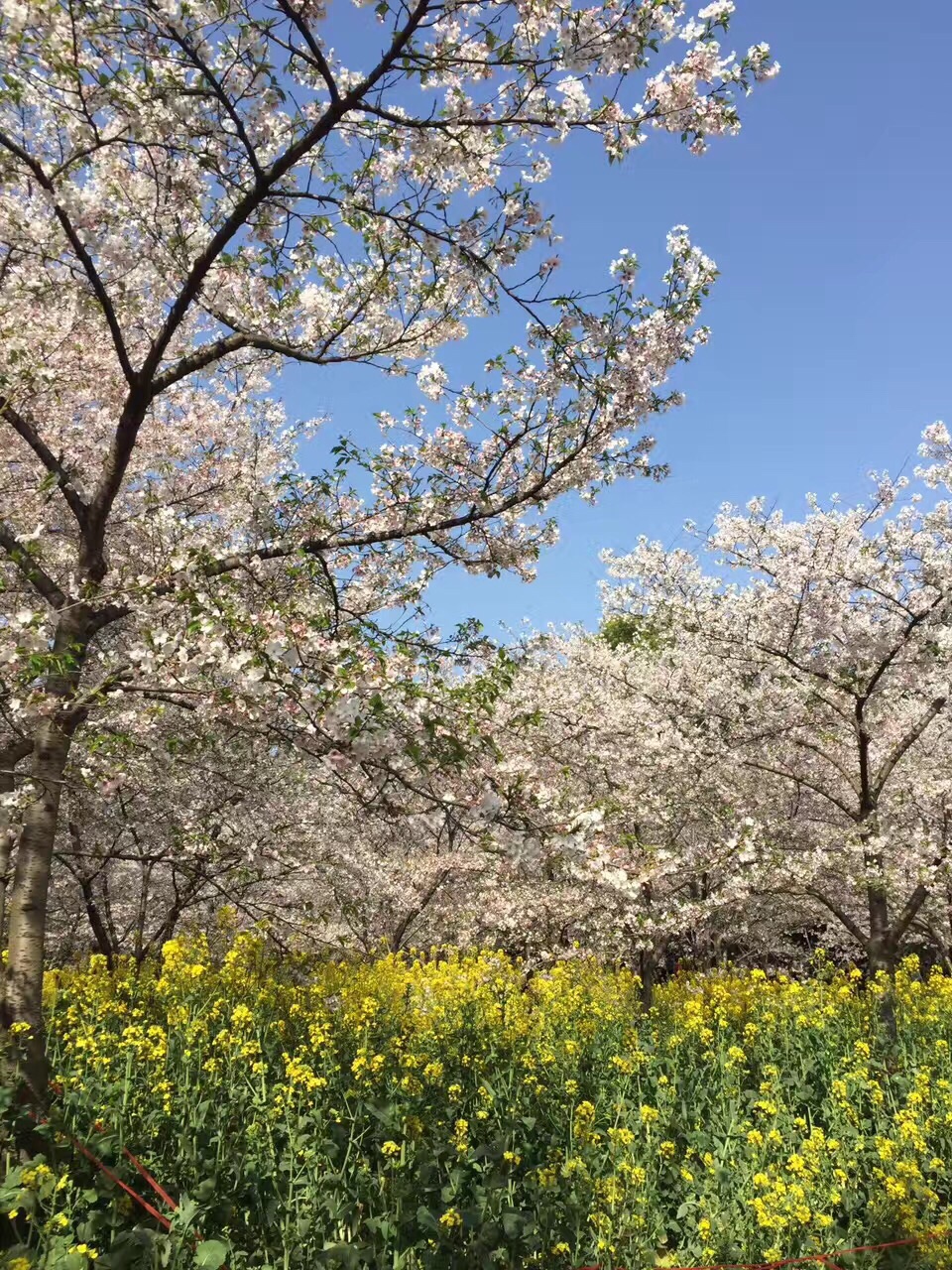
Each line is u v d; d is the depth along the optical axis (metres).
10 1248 3.14
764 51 4.30
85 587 4.58
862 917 12.30
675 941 14.23
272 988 7.61
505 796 4.39
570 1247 3.67
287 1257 3.24
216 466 8.44
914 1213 3.93
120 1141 3.95
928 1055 6.56
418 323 6.04
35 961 4.37
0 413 5.06
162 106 4.53
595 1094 5.46
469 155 4.97
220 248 4.69
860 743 9.40
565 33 4.27
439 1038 6.69
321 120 4.42
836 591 9.12
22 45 4.09
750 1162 4.45
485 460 6.22
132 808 8.86
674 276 5.13
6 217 4.88
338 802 9.58
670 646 11.66
